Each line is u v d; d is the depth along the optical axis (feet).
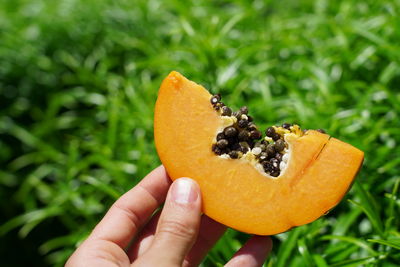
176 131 1.18
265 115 1.68
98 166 2.11
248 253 1.22
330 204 1.13
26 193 2.17
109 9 2.52
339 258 1.33
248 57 1.91
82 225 1.83
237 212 1.16
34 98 2.49
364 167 1.51
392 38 1.83
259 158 1.19
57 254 1.98
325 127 1.57
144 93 1.93
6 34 2.50
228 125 1.19
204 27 2.16
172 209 1.12
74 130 2.29
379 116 1.69
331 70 1.86
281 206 1.15
